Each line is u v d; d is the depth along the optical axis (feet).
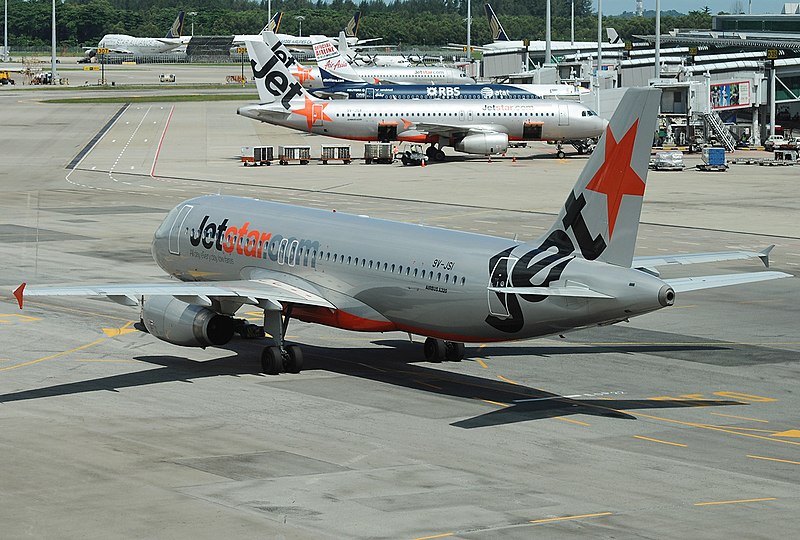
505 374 278.87
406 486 189.98
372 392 259.39
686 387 266.98
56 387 261.24
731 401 254.06
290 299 275.59
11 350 300.81
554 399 254.27
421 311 265.75
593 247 241.14
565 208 247.09
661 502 183.32
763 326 342.64
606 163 237.25
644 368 286.46
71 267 426.51
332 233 289.94
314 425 229.86
